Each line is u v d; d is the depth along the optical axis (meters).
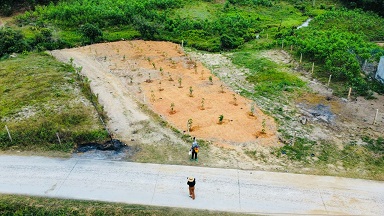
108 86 26.88
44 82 26.50
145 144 19.67
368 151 19.45
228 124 21.64
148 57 33.25
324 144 20.02
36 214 14.88
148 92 25.92
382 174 17.67
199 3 51.84
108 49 35.50
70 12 41.62
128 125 21.53
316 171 17.75
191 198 15.71
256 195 15.98
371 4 49.41
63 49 35.53
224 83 27.69
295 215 14.89
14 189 16.25
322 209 15.25
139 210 14.95
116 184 16.61
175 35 39.25
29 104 23.39
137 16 41.75
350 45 31.97
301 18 49.12
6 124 21.08
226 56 33.94
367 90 26.03
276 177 17.17
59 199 15.66
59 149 19.19
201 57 33.62
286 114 23.14
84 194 15.97
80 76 28.44
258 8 52.91
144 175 17.20
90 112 22.72
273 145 19.77
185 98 24.98
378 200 15.84
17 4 46.31
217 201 15.58
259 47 36.66
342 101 24.89
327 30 40.47
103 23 41.00
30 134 19.94
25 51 33.94
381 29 42.66
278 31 41.81
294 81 27.81
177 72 29.77
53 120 21.33
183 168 17.70
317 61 31.55
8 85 26.23
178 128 21.19
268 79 28.27
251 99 25.05
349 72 27.23
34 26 40.16
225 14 47.50
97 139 19.89
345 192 16.30
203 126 21.38
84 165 17.95
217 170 17.58
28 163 18.09
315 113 23.33
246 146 19.58
